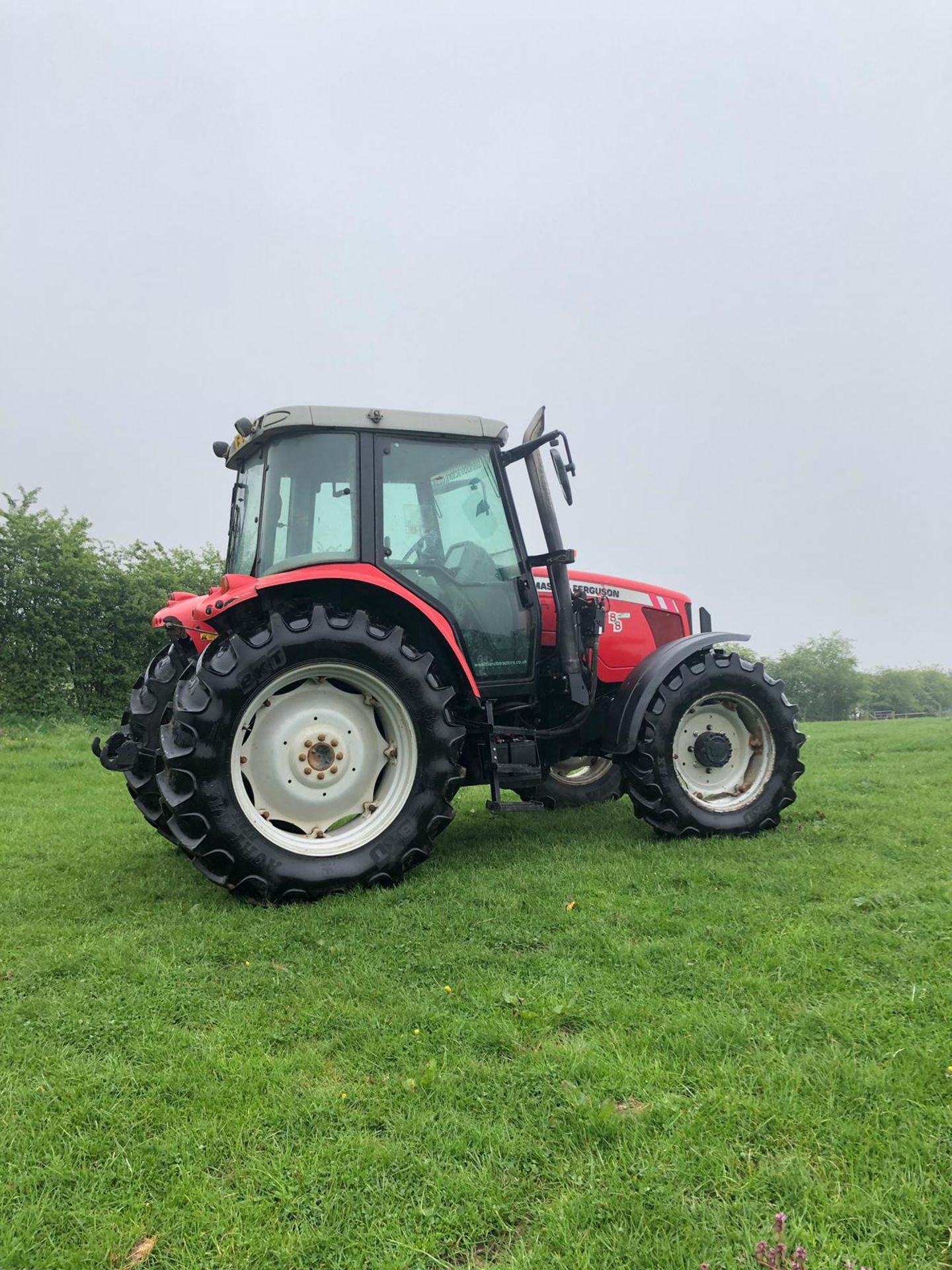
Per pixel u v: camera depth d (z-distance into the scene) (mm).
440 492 4371
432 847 3881
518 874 3854
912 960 2762
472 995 2551
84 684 13039
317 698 3832
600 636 4914
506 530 4527
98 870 4121
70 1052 2268
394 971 2764
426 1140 1856
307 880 3533
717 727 4812
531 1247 1549
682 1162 1761
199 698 3498
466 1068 2139
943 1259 1507
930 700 65812
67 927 3229
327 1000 2551
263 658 3580
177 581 13914
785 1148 1815
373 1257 1538
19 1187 1728
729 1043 2242
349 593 4000
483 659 4398
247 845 3500
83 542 13094
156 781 4148
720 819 4578
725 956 2824
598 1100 1982
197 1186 1724
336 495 4078
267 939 3066
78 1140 1866
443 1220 1621
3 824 5301
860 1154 1780
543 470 4617
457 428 4316
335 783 3816
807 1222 1595
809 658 57500
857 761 8242
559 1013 2408
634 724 4473
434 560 4312
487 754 4355
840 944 2900
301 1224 1618
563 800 5785
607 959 2820
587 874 3816
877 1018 2365
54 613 12633
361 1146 1825
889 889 3486
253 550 4254
